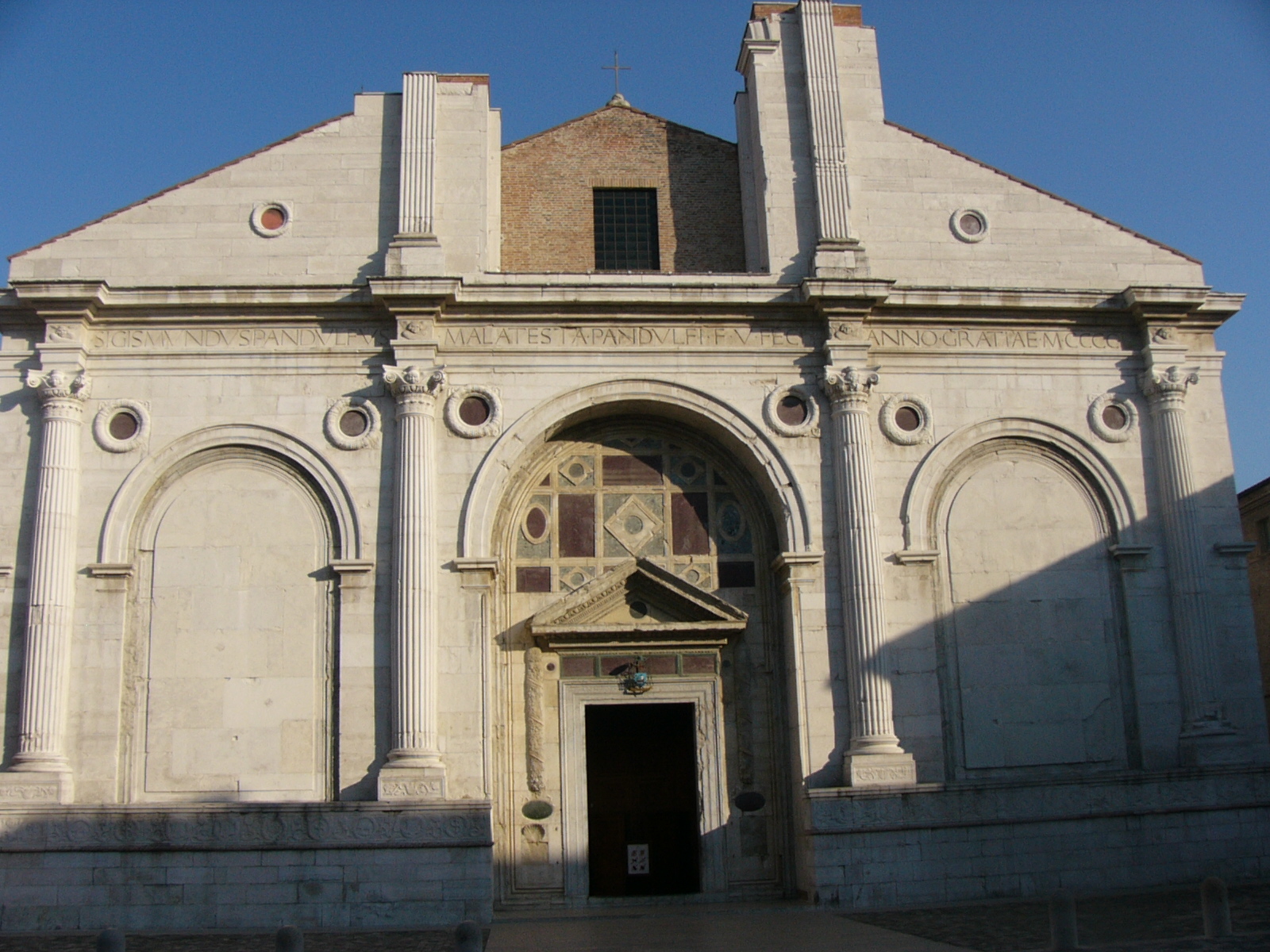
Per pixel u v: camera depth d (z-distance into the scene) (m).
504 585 24.91
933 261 26.38
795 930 19.19
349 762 22.52
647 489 25.75
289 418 24.14
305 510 23.81
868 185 26.62
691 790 25.88
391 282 23.95
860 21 27.75
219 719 22.69
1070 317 26.14
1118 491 25.53
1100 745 24.36
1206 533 25.39
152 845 21.36
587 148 28.69
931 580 24.55
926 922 19.47
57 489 23.02
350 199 25.44
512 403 24.58
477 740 22.80
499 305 24.64
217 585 23.33
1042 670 24.58
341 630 23.08
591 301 24.77
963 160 27.02
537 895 23.53
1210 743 24.11
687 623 24.55
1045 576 25.03
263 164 25.52
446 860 21.64
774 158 26.45
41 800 21.50
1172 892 22.38
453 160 25.78
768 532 25.59
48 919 21.05
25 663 22.19
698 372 25.12
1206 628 24.70
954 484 25.28
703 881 23.95
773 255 25.83
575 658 24.70
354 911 21.38
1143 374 26.22
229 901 21.31
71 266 24.64
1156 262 26.97
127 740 22.45
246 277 24.91
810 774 23.36
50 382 23.38
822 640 23.97
